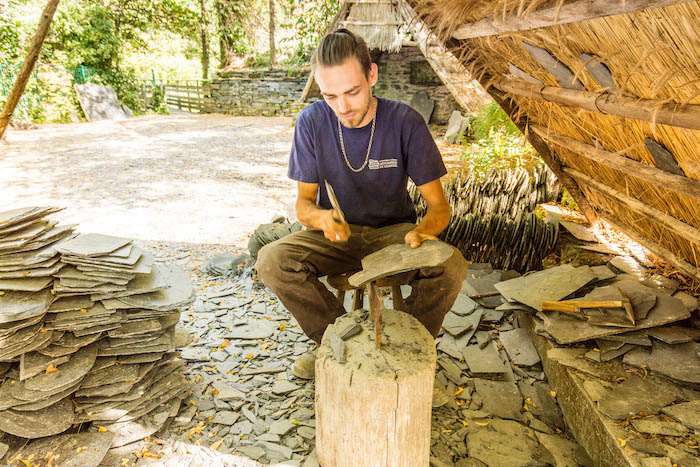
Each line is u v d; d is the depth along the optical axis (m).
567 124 2.59
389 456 1.68
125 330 2.03
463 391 2.40
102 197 6.09
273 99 14.83
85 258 1.96
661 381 2.04
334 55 1.80
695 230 2.20
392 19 8.90
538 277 2.94
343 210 2.41
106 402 2.01
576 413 2.09
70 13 15.12
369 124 2.21
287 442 2.06
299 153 2.33
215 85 15.80
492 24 1.84
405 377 1.57
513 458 1.97
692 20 1.13
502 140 6.09
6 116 2.57
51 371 1.88
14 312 1.77
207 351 2.74
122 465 1.89
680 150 1.77
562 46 1.70
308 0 14.88
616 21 1.36
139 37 18.09
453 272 2.13
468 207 4.01
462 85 9.18
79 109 14.84
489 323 3.02
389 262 1.79
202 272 3.86
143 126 12.85
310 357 2.55
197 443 2.03
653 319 2.27
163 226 5.02
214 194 6.29
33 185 6.64
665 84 1.43
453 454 1.99
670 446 1.70
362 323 1.95
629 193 2.70
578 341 2.37
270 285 2.24
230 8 17.53
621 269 3.04
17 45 13.96
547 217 3.90
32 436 1.81
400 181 2.35
